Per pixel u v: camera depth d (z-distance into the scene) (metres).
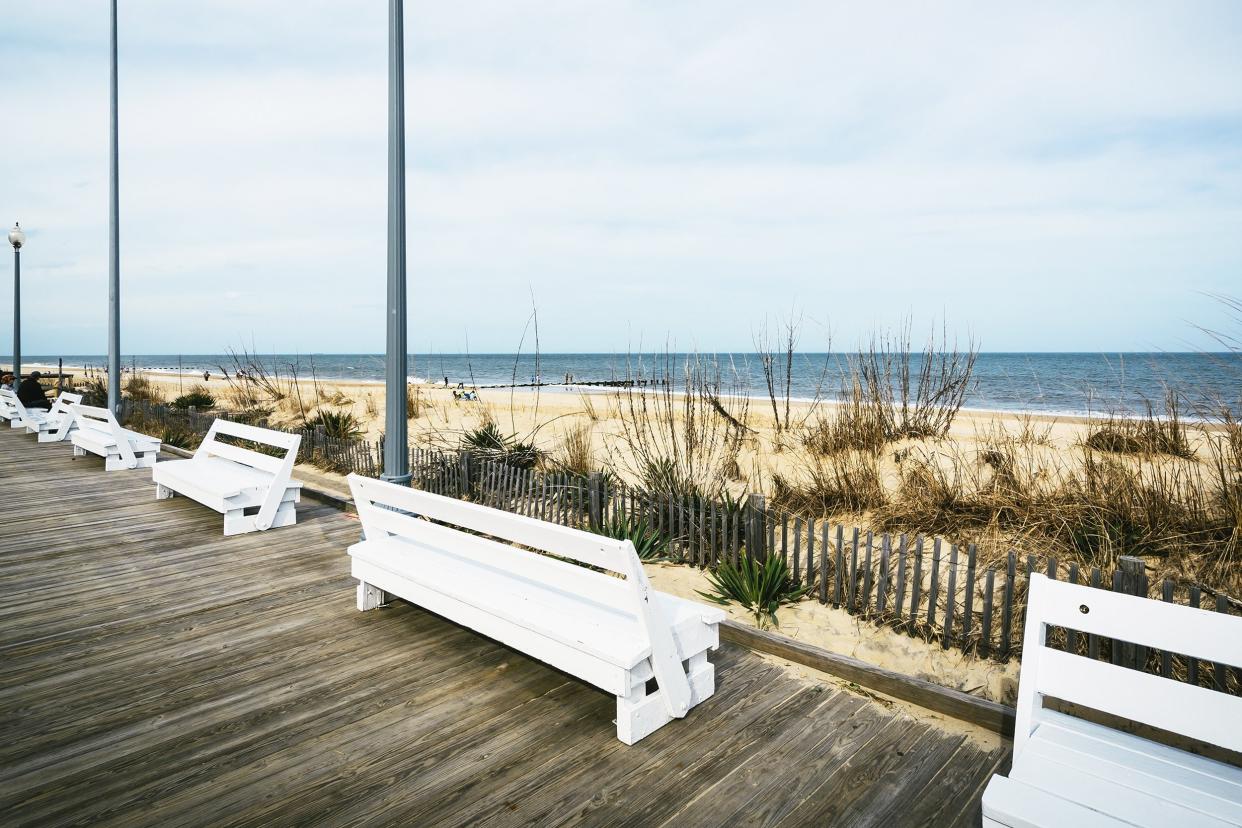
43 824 2.25
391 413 5.10
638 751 2.71
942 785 2.51
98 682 3.27
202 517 6.54
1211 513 4.72
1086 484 5.36
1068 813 1.68
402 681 3.29
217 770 2.57
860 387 8.43
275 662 3.48
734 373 9.48
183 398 16.31
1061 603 2.14
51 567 5.01
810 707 3.08
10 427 13.70
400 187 4.99
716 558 5.27
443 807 2.36
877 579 4.81
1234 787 1.81
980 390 25.47
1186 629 1.92
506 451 8.30
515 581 3.48
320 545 5.60
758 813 2.34
